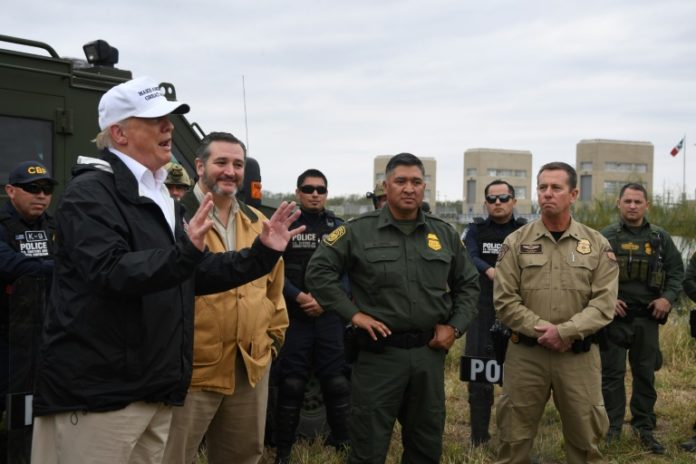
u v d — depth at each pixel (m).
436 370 3.70
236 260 2.62
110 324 2.36
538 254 3.92
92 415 2.38
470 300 3.82
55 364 2.38
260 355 3.40
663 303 5.13
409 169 3.67
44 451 2.49
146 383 2.42
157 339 2.43
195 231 2.26
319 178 4.75
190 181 4.82
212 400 3.27
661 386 6.68
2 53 4.35
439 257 3.71
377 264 3.66
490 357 4.54
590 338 3.82
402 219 3.76
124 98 2.48
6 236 3.91
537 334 3.80
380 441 3.64
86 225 2.32
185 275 2.27
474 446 4.91
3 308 3.89
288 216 2.61
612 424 5.21
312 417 5.07
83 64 5.42
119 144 2.52
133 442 2.44
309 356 4.67
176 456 3.20
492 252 5.29
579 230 3.96
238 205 3.53
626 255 5.19
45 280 3.35
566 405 3.86
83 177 2.42
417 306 3.62
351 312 3.63
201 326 3.17
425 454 3.76
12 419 3.25
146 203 2.47
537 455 4.83
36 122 4.52
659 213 11.57
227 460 3.49
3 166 4.37
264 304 3.43
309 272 3.77
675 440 5.22
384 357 3.63
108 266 2.27
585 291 3.86
